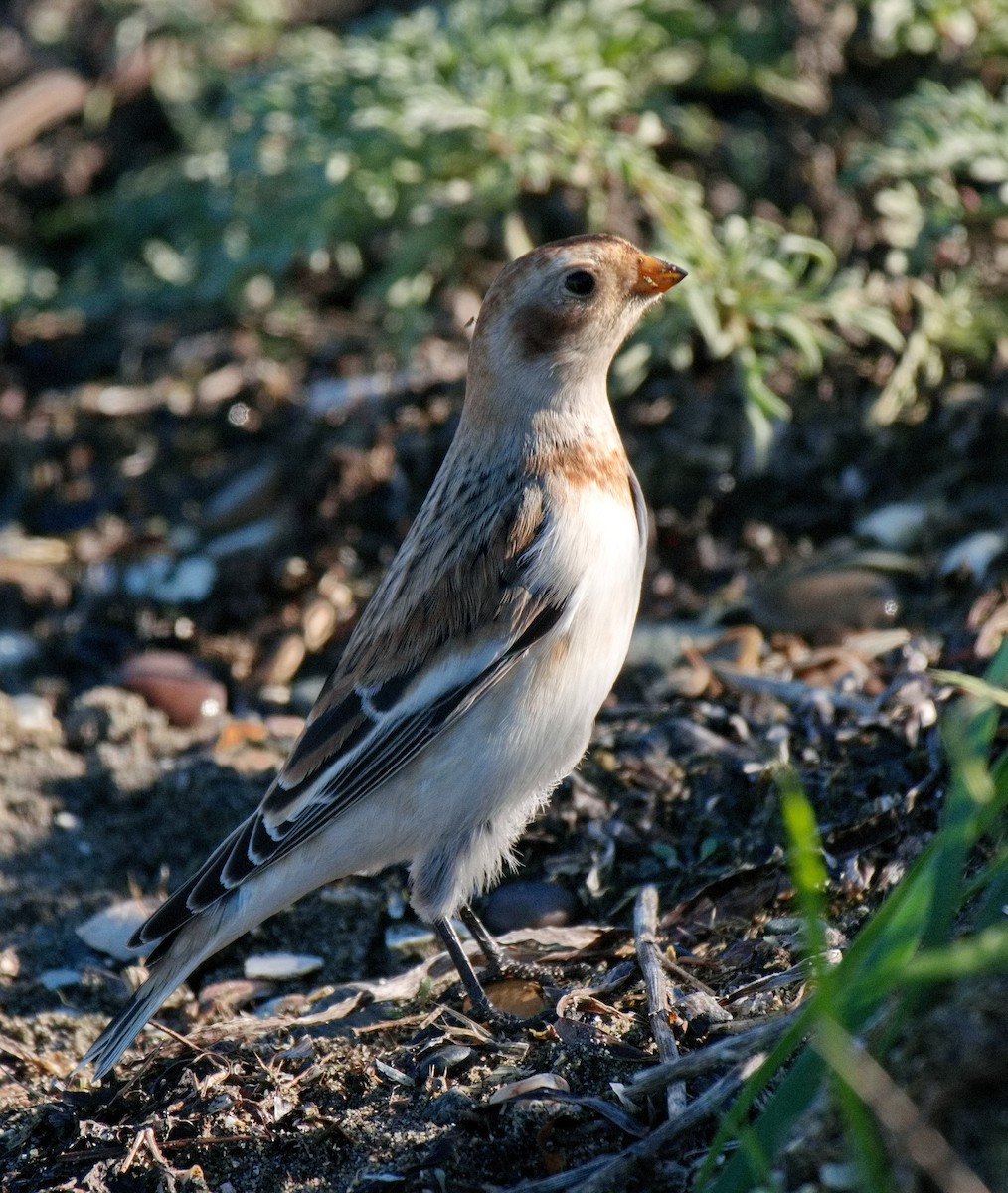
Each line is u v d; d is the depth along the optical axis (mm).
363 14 16203
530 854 9000
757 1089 5652
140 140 16078
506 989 7906
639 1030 7207
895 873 7840
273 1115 7082
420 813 7773
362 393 12445
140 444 12922
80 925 9195
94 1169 6930
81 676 11383
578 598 7691
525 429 8023
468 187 12828
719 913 8062
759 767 8734
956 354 11422
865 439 11211
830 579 10375
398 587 8031
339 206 13188
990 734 6238
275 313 13695
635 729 9414
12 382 13609
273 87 13586
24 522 12672
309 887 7875
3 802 10062
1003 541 10297
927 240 11648
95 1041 7945
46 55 16516
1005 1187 5148
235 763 10055
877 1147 5402
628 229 12227
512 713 7699
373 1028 7668
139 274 14688
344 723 7828
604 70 12711
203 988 8742
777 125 13211
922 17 12812
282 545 11859
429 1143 6691
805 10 12867
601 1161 6309
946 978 5629
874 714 8938
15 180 15664
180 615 11625
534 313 7930
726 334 11336
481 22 13562
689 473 11312
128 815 9984
